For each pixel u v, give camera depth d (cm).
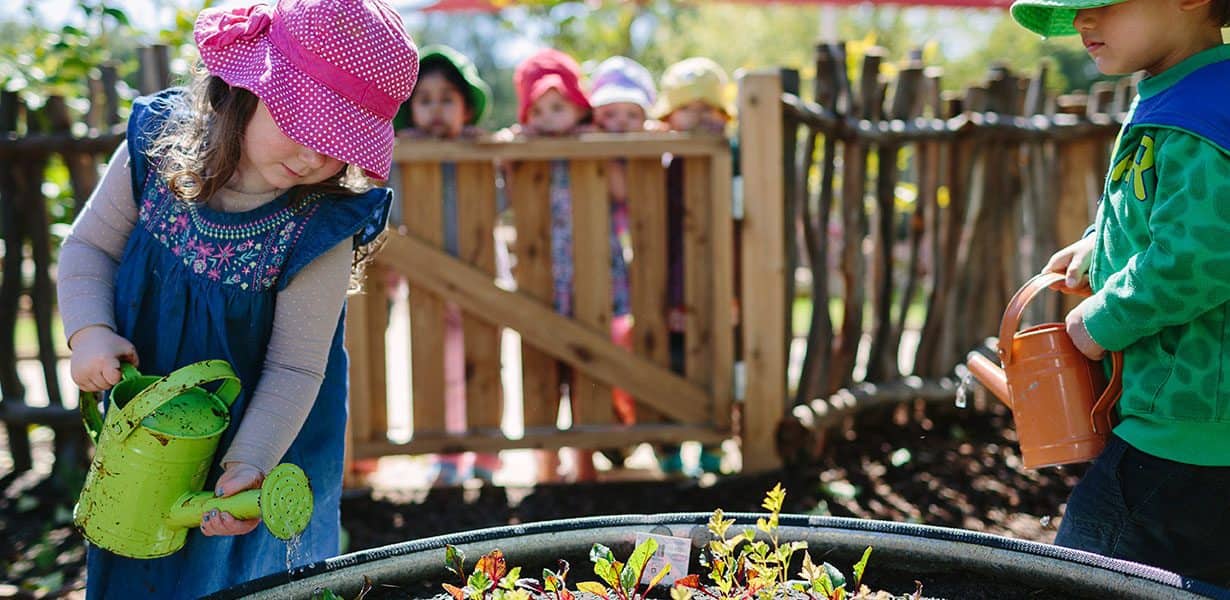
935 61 1509
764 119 365
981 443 419
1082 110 439
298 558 196
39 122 391
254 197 180
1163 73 180
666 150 362
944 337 442
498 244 419
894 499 361
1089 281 201
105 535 169
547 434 373
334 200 183
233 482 166
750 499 358
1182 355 179
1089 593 156
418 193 360
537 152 356
